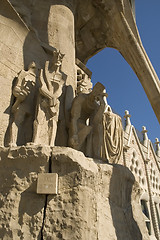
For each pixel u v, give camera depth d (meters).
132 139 13.05
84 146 4.38
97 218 3.08
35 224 2.95
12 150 3.42
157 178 14.46
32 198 3.13
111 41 8.23
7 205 3.10
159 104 6.35
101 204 3.44
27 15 5.73
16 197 3.14
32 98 4.37
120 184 4.06
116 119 5.14
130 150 12.52
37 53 5.12
